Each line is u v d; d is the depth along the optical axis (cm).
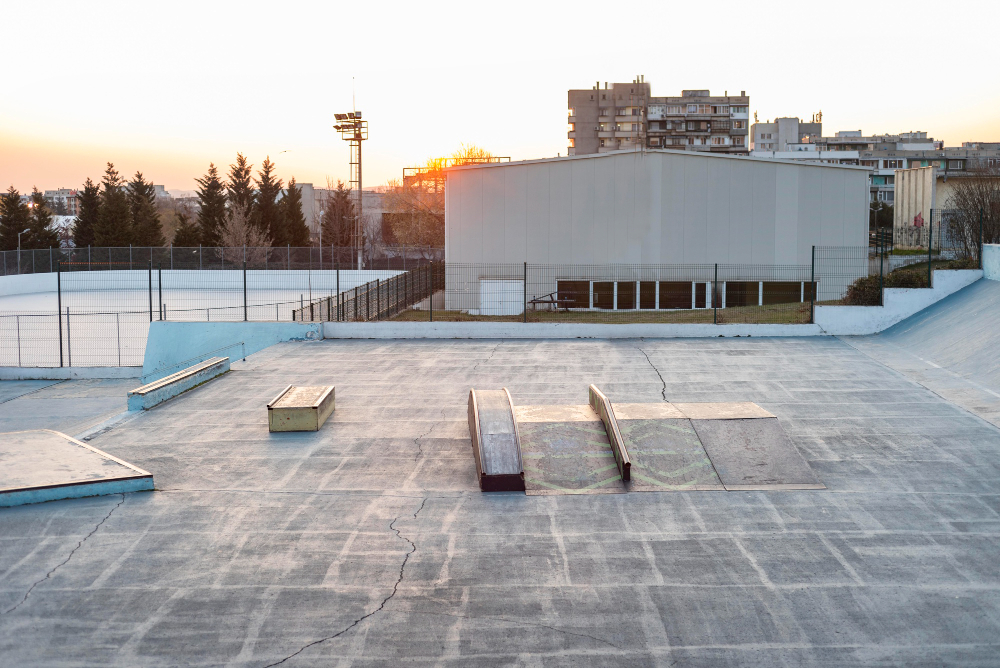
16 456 1235
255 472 1242
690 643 748
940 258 2923
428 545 966
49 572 891
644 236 3284
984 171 4697
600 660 720
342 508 1088
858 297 2455
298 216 7919
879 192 11394
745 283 3353
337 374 2011
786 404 1611
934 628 770
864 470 1220
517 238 3366
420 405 1672
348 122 6638
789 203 3372
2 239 6669
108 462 1215
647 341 2405
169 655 729
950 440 1345
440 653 732
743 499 1111
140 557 930
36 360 2967
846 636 758
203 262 5288
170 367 2458
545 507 1090
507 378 1928
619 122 11919
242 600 829
